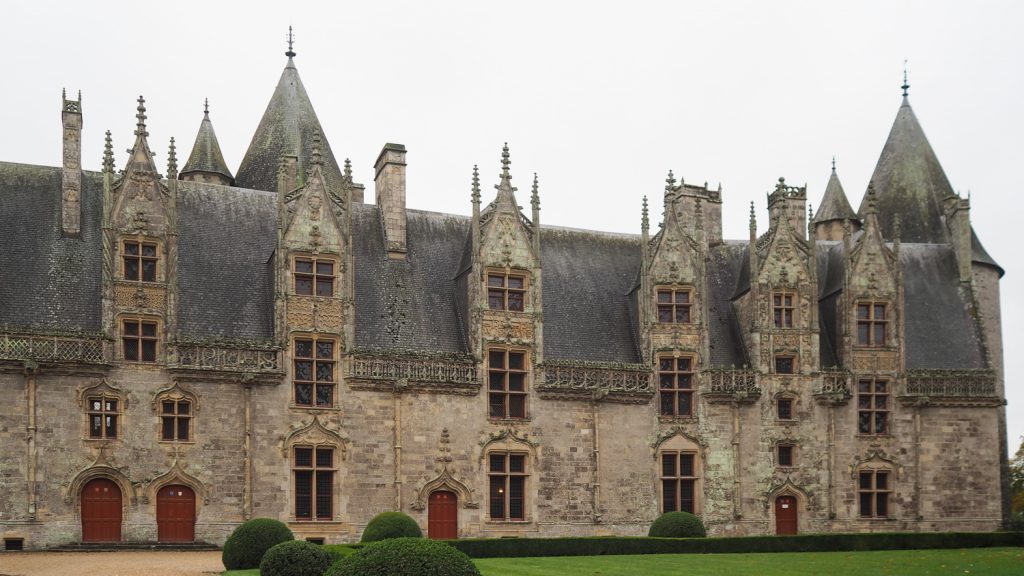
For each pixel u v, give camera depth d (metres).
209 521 46.03
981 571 35.53
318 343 49.34
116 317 46.03
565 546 42.94
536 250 53.47
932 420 57.25
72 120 49.06
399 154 54.84
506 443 51.22
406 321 52.09
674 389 54.50
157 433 45.84
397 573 23.77
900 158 67.00
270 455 47.50
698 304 55.41
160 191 47.81
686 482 53.91
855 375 56.59
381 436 49.38
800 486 54.78
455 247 55.81
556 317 55.19
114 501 45.12
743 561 39.38
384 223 54.41
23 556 41.16
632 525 52.44
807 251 57.06
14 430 43.72
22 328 44.44
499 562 38.53
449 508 50.16
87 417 44.91
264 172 62.56
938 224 64.94
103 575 34.38
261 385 47.81
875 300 57.56
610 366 53.41
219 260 50.16
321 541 47.50
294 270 49.25
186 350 46.66
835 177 69.69
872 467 55.97
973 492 57.09
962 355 59.22
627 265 58.88
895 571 35.41
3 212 47.53
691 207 61.25
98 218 49.19
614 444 52.97
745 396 54.41
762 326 55.72
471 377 50.97
